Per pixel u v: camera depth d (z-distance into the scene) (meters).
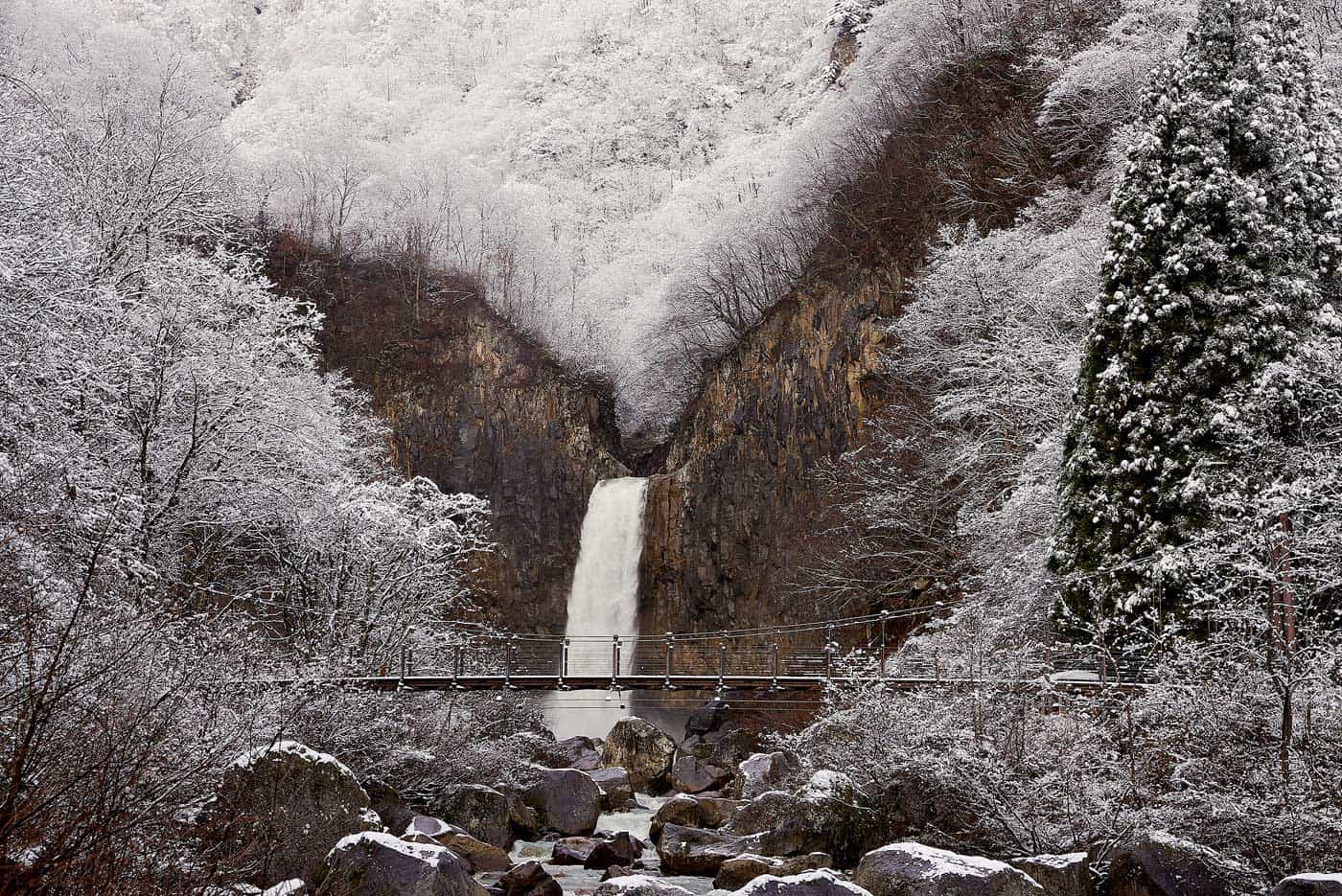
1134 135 25.98
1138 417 21.16
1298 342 20.56
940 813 13.67
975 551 27.39
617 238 84.38
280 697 13.36
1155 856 10.53
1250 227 21.56
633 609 52.16
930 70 54.09
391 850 10.09
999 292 32.34
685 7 104.06
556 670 52.28
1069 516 21.62
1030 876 10.45
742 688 24.64
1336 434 17.03
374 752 16.45
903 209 49.53
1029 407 27.88
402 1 111.50
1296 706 11.22
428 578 24.77
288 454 23.50
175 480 20.98
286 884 8.82
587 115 95.44
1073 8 46.06
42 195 18.41
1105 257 22.88
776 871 13.52
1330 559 13.48
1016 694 13.96
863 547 35.88
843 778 14.86
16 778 5.68
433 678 22.09
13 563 7.83
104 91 30.23
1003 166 45.38
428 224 66.19
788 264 59.72
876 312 46.91
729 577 49.00
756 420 49.94
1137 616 19.41
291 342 25.56
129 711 7.57
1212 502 15.41
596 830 18.66
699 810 17.86
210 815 8.96
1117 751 12.94
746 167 80.44
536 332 63.09
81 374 17.86
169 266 22.89
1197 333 21.25
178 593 19.39
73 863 6.00
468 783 17.39
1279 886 9.07
